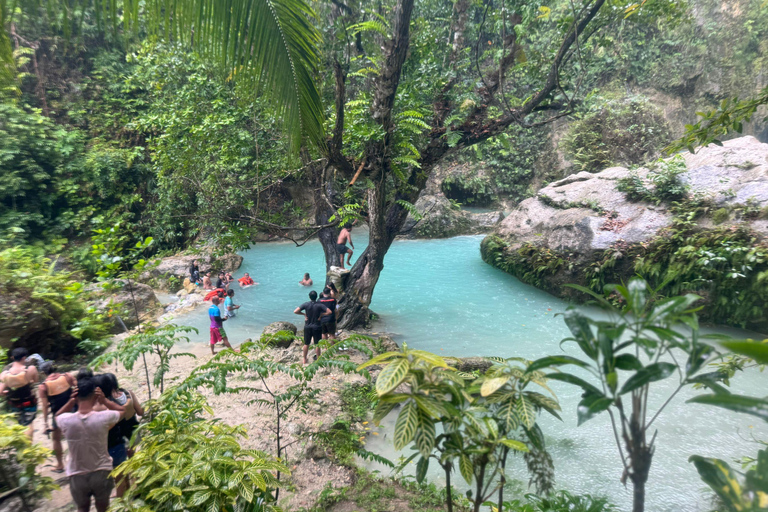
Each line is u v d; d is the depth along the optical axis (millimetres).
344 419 6746
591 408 1771
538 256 14344
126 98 20531
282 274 16906
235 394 7461
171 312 12328
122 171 18938
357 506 5148
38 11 3570
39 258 12664
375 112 8000
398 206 10508
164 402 4199
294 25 4117
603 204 13812
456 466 5949
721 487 1619
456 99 9844
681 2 8250
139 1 3680
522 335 10633
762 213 10711
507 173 26281
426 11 12398
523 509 3479
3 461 4418
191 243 17906
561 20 8516
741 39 23234
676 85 24297
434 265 17531
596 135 23547
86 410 4160
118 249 8086
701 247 10750
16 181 16094
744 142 12953
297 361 8891
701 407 7082
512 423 2203
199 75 10555
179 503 3330
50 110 19078
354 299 10961
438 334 10758
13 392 6105
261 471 3537
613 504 4664
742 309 10164
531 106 9406
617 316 1985
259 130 10328
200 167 10305
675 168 12766
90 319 9547
